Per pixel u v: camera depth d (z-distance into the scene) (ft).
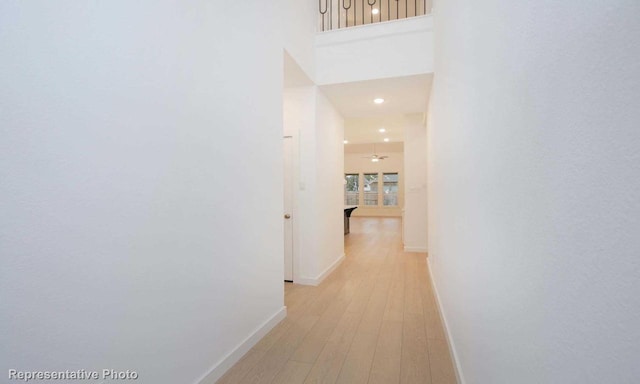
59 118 3.48
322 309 9.73
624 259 1.52
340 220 16.06
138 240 4.39
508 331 3.10
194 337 5.47
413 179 18.53
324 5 14.58
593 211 1.75
